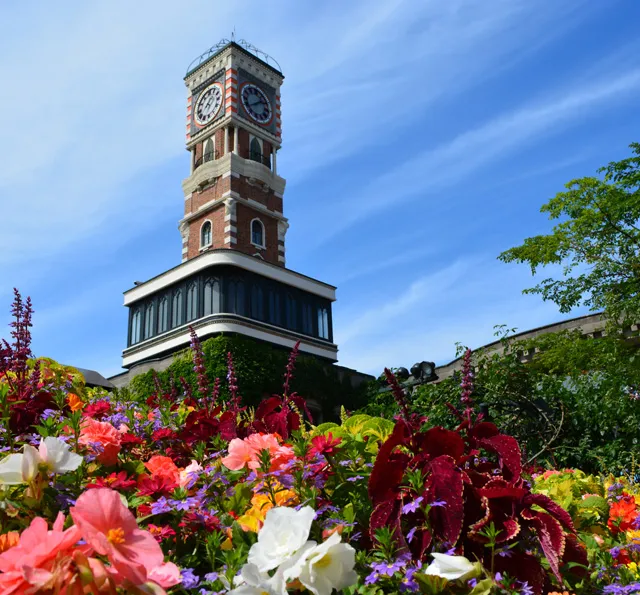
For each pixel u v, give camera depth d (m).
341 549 1.36
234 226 33.34
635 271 14.32
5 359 3.23
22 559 0.95
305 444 1.96
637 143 14.58
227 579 1.40
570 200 15.09
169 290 30.80
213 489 2.03
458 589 1.49
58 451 1.67
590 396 9.02
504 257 15.77
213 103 36.22
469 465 1.93
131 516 1.04
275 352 26.86
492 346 14.40
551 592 1.59
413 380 9.64
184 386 4.03
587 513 2.41
